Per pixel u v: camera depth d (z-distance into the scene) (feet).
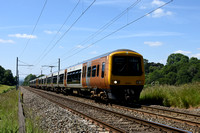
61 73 92.17
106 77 43.16
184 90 43.62
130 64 43.16
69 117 32.14
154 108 36.91
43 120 31.53
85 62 59.31
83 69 60.29
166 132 21.40
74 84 68.85
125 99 43.24
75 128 24.66
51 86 115.85
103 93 47.34
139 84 43.32
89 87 55.57
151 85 57.36
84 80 58.13
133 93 42.88
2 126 22.90
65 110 39.63
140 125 24.72
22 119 22.15
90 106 41.96
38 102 59.00
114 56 42.73
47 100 61.41
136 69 43.47
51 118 32.48
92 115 33.09
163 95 46.19
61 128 25.75
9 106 44.55
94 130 23.48
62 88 91.66
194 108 38.47
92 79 51.37
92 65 52.65
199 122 25.12
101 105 46.47
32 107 49.08
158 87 51.78
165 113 33.99
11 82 561.84
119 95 43.50
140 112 34.50
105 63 44.39
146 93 51.52
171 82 196.24
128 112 35.70
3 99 58.70
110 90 43.01
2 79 536.42
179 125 25.17
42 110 43.19
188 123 25.46
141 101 49.70
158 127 22.68
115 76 42.06
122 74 42.39
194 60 273.95
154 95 48.03
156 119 29.01
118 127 24.20
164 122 26.94
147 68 338.75
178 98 41.37
